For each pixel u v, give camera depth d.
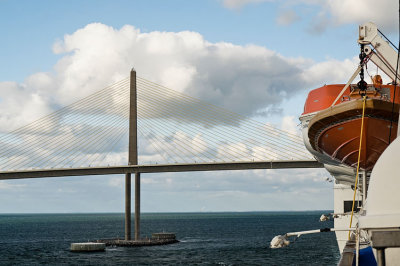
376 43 27.38
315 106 41.16
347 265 15.17
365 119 25.50
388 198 11.82
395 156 11.96
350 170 42.56
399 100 30.25
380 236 10.76
